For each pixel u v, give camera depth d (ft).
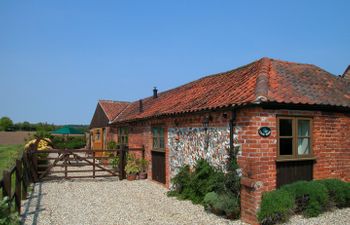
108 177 51.96
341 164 29.37
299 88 28.81
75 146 114.83
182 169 34.73
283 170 25.77
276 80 29.12
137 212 29.07
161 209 30.07
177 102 42.60
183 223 25.30
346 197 26.84
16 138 187.21
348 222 23.85
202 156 31.94
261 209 23.35
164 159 42.14
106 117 79.10
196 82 50.01
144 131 50.31
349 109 29.43
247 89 27.76
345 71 48.88
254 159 24.21
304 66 36.17
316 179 27.68
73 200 34.50
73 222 26.00
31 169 46.03
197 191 31.68
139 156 52.06
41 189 41.29
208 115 30.68
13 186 39.58
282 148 25.93
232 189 26.40
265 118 24.81
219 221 25.39
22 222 25.91
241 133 25.61
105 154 73.00
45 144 61.16
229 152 26.94
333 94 30.35
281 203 22.97
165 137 41.55
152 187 42.06
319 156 28.02
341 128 29.58
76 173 57.11
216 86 37.76
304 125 27.61
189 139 34.88
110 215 28.14
